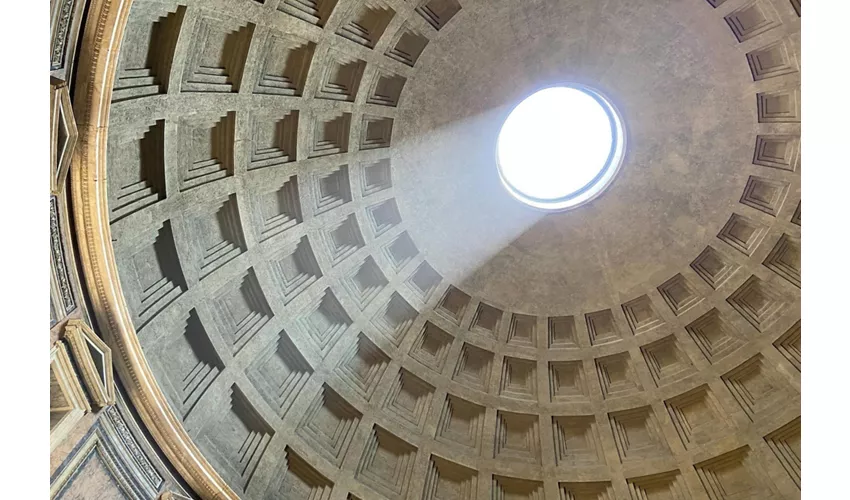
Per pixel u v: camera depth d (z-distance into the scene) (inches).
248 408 606.9
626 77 711.7
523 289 800.9
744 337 759.7
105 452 425.7
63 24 365.7
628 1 655.1
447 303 795.4
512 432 781.9
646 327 792.3
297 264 685.3
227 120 565.6
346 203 701.9
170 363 537.6
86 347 404.8
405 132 711.7
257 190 614.2
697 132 730.2
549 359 800.3
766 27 650.8
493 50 684.1
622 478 749.9
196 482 505.0
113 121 452.1
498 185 765.9
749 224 754.2
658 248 781.9
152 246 526.6
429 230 771.4
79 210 415.8
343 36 606.5
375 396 728.3
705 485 732.7
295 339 665.6
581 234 788.0
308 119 633.6
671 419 766.5
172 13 471.8
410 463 721.6
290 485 629.9
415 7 626.2
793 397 730.8
